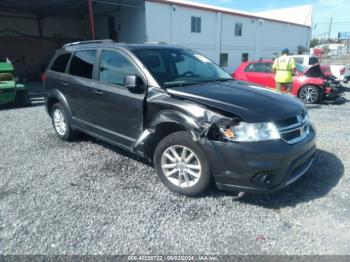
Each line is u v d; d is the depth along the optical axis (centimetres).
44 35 2292
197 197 332
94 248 251
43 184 371
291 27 3234
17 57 2105
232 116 294
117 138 411
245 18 2562
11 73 986
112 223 286
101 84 419
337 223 283
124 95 379
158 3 1867
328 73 1122
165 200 327
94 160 448
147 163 433
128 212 304
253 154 281
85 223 286
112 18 2136
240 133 286
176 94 336
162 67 386
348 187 352
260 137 284
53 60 541
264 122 289
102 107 422
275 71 851
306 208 308
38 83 1806
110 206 316
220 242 258
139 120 368
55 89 522
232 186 299
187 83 377
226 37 2450
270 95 349
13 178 390
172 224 283
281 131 296
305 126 335
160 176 352
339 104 960
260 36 2794
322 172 394
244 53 2683
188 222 287
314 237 263
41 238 264
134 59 381
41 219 294
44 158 461
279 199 327
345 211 302
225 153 290
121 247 252
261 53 2878
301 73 982
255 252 245
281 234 268
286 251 246
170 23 1969
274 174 287
